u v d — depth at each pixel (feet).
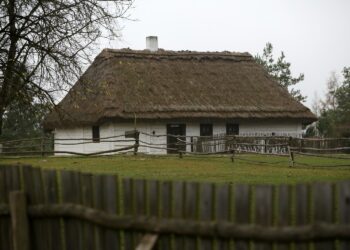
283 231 15.99
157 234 17.43
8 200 20.83
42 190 19.98
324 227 15.71
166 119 97.04
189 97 102.68
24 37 61.11
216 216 16.76
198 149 88.94
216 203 16.75
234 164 61.26
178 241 17.33
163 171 50.42
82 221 19.22
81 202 19.16
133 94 98.84
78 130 104.01
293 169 54.44
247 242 16.51
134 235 18.04
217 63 117.08
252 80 114.83
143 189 17.80
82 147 102.37
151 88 101.86
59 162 63.57
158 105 97.76
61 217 19.67
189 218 17.11
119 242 18.39
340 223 15.67
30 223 20.16
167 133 99.25
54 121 103.71
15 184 20.65
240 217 16.51
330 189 15.78
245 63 120.26
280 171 51.29
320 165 59.67
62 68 59.82
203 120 100.78
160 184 17.56
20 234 19.81
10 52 61.26
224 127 104.83
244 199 16.47
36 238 20.18
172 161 65.57
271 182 40.27
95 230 18.89
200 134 102.58
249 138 82.58
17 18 61.36
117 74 103.19
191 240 17.16
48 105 62.18
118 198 18.20
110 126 96.02
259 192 16.26
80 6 60.44
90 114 96.53
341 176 45.98
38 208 19.86
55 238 19.88
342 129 153.38
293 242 16.12
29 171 20.17
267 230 16.12
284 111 107.55
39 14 60.90
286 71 179.73
